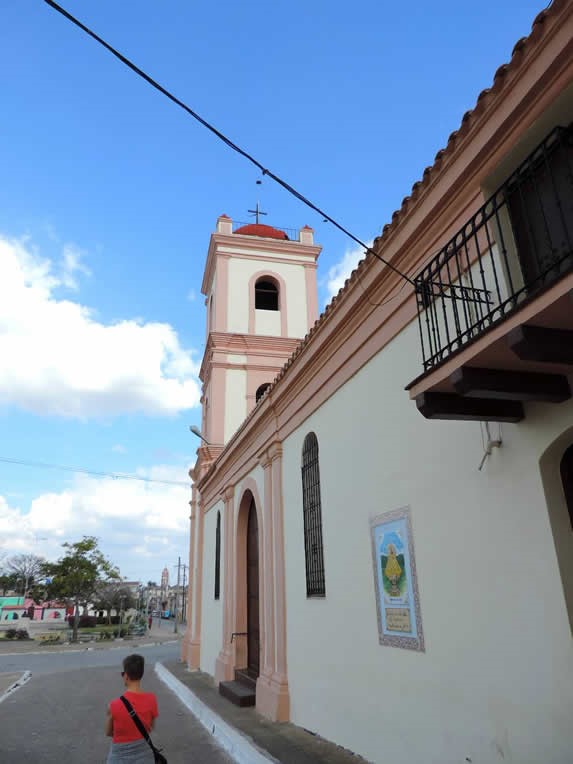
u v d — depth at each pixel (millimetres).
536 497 4164
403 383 6219
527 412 4312
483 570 4652
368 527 6691
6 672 19094
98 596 53531
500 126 4645
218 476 15641
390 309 6551
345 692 6980
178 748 7875
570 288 3014
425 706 5285
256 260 19484
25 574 73938
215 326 18406
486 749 4430
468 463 4969
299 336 18797
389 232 6371
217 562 15391
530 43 4230
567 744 3701
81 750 7898
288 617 9242
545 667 3939
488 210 5008
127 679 4676
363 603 6684
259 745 7293
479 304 4988
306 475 9016
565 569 3926
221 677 12758
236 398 17750
